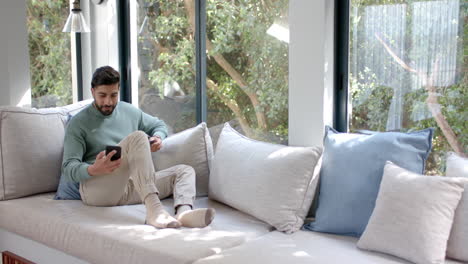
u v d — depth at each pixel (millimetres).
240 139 2824
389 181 2041
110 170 2582
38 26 3525
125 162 2652
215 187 2777
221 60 3252
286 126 2953
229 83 3229
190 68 3438
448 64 2385
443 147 2447
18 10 3217
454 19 2344
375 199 2188
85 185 2740
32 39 3488
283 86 2943
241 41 3131
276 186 2406
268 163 2490
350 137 2402
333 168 2352
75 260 2471
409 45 2498
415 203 1915
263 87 3047
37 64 3531
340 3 2693
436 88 2434
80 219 2512
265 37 3004
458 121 2381
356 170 2260
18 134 2941
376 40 2605
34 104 3531
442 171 2465
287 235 2271
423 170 2201
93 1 3736
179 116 3553
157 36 3609
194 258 1979
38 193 3064
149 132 3248
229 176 2676
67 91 3760
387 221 1963
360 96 2695
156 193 2533
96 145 2910
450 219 1888
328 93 2672
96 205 2740
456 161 2104
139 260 2113
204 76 3361
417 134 2240
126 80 3830
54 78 3654
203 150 3033
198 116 3418
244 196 2533
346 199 2246
